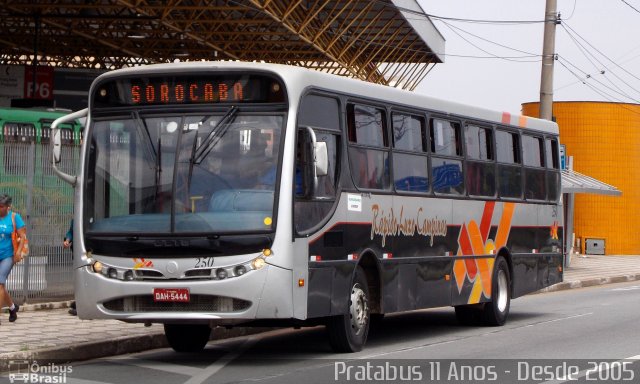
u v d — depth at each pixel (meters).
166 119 13.27
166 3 28.70
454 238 17.72
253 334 17.98
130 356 14.70
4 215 16.91
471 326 19.41
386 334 17.88
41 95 33.44
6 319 17.56
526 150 20.94
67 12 33.06
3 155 18.97
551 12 31.88
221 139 13.07
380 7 33.66
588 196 52.50
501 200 19.58
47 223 19.56
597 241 52.16
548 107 31.95
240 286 12.64
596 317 21.11
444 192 17.45
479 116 18.88
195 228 12.82
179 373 12.67
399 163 16.03
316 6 31.83
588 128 52.34
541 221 21.47
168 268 12.84
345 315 14.41
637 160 53.09
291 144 12.96
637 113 53.03
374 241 15.14
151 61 40.06
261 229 12.74
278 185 12.85
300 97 13.24
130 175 13.25
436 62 43.12
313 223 13.48
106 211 13.30
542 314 21.98
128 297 13.07
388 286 15.55
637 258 49.69
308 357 14.27
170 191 13.02
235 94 13.15
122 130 13.43
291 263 12.87
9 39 38.19
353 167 14.67
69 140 20.00
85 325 16.78
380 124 15.60
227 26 33.38
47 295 19.56
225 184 12.95
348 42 35.19
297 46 36.97
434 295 17.00
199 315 12.79
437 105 17.34
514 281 20.11
